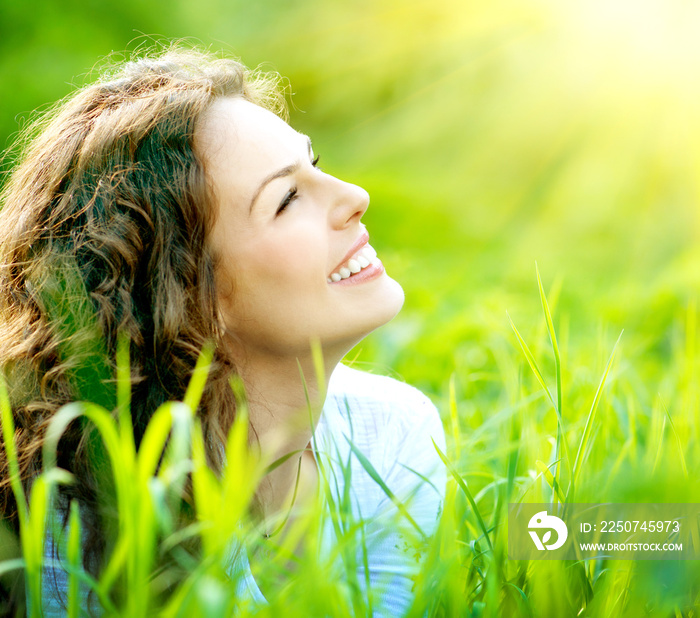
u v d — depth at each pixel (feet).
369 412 5.95
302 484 5.49
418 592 3.49
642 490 4.03
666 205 34.42
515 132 44.19
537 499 4.49
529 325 9.65
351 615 3.51
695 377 6.44
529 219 35.91
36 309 5.05
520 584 3.95
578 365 7.68
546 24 46.98
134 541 2.96
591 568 4.17
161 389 4.74
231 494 2.98
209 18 39.65
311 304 4.78
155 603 3.83
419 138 46.39
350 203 4.85
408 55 49.19
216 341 4.85
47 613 4.50
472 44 48.47
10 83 24.91
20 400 4.79
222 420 4.78
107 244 4.82
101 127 5.04
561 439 4.30
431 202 35.63
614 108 42.32
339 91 49.70
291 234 4.71
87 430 4.45
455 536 4.27
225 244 4.81
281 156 4.81
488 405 8.01
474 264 24.86
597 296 16.14
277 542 4.79
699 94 40.63
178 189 4.77
